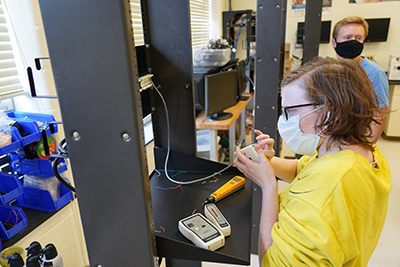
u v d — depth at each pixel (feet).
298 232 2.12
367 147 2.39
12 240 3.50
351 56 6.59
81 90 1.73
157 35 3.18
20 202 4.22
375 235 2.55
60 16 1.62
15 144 3.50
